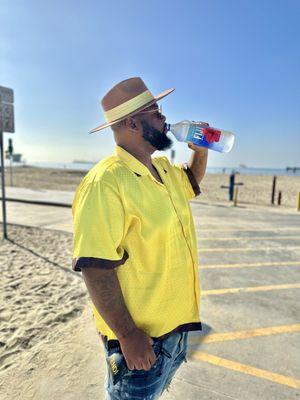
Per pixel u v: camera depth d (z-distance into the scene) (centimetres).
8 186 2000
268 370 258
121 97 137
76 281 444
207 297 394
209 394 230
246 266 512
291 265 520
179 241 141
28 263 519
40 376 244
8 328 318
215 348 287
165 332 141
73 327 319
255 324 330
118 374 130
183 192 161
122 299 124
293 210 1155
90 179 130
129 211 127
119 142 144
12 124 655
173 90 151
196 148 185
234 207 1199
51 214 964
